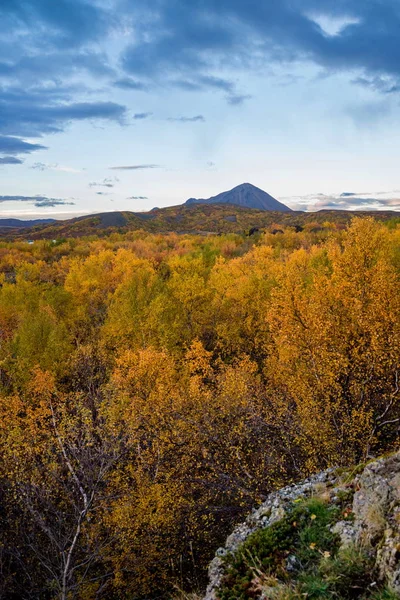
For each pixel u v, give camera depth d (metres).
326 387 14.05
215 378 20.64
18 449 13.75
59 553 11.47
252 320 30.33
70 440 14.12
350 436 12.56
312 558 5.32
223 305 32.62
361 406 13.70
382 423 12.84
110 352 27.92
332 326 15.34
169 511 12.83
